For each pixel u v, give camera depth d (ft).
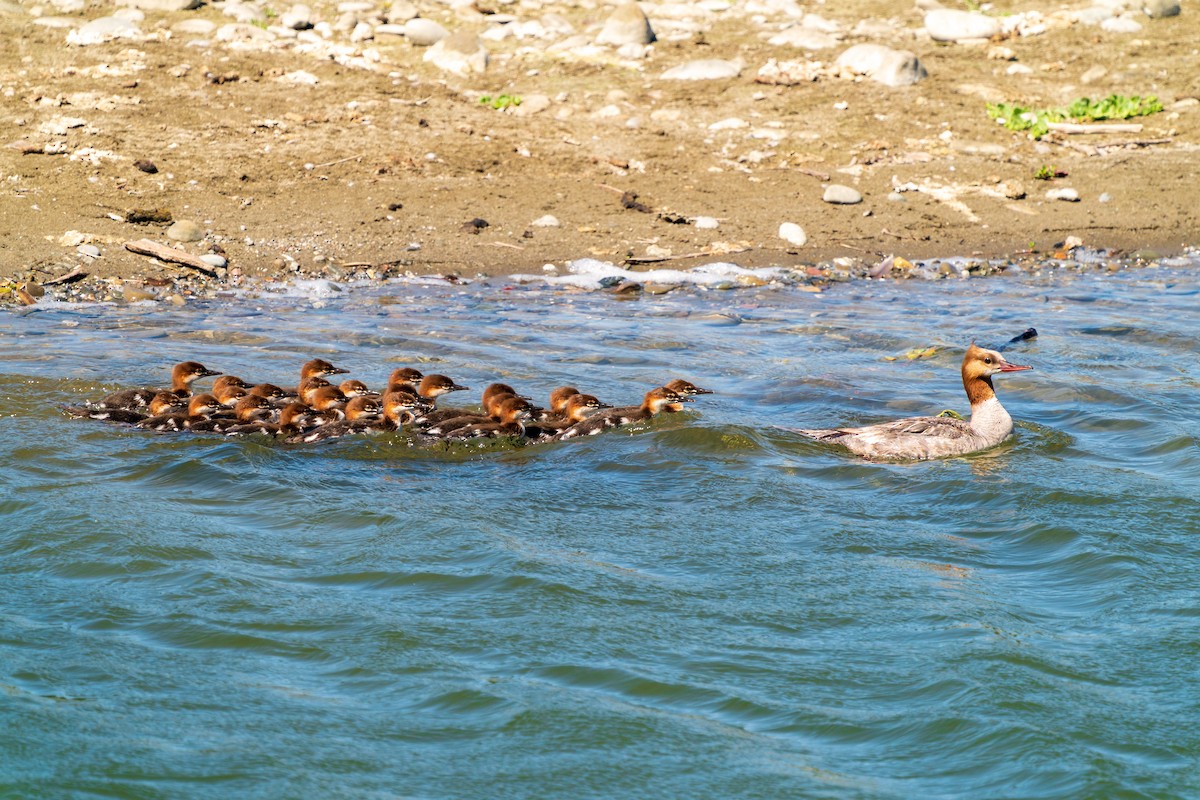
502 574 84.74
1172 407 124.16
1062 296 173.99
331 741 65.36
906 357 146.41
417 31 258.78
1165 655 73.82
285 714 67.82
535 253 188.03
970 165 222.69
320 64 241.96
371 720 67.31
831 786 61.77
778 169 219.82
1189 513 95.96
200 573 84.23
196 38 245.24
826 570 86.58
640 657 74.08
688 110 239.09
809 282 182.39
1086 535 91.40
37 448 108.27
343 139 215.31
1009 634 76.43
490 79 248.73
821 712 68.18
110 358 136.77
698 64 252.83
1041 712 67.62
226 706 68.44
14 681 70.44
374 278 176.96
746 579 84.94
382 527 93.15
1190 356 144.36
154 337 146.61
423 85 239.50
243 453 108.78
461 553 88.33
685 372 139.13
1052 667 72.28
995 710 67.72
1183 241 201.57
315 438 114.42
